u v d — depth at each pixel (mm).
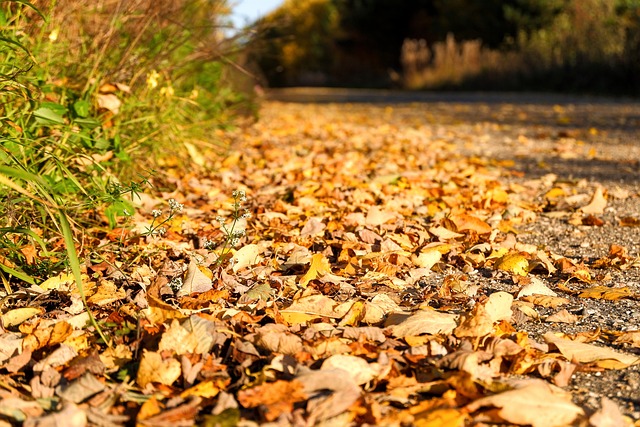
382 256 1151
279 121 3721
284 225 1361
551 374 809
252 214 1449
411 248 1230
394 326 879
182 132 1926
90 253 1073
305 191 1600
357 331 858
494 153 2482
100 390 747
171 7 1782
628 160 2230
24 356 807
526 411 707
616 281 1100
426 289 1038
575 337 891
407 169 2035
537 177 1957
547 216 1504
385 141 2744
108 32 1536
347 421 697
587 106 4527
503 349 826
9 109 1186
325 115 4383
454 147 2629
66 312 933
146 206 1436
